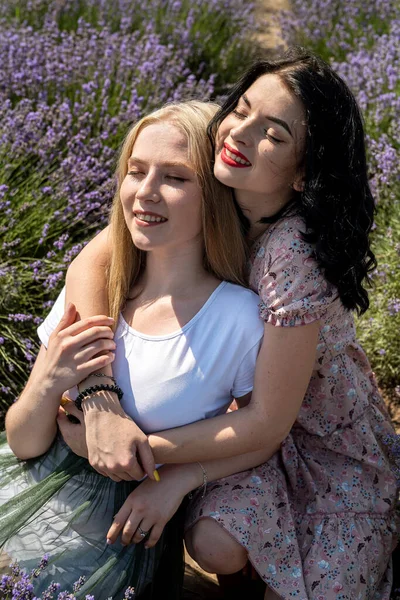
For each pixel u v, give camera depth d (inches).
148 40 207.3
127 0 233.6
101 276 89.8
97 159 152.6
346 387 89.7
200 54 229.5
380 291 137.6
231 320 81.7
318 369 88.0
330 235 79.4
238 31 254.4
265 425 81.0
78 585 76.7
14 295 122.6
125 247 87.4
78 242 139.7
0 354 121.3
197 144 82.0
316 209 78.8
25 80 170.6
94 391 81.5
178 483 81.7
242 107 79.9
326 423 90.9
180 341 81.9
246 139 79.0
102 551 81.2
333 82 79.5
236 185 80.6
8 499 86.4
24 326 124.4
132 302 87.4
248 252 87.4
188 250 84.7
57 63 175.5
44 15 222.8
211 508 81.7
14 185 142.3
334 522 86.8
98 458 79.9
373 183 150.0
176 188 81.2
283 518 84.9
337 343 87.2
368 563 86.3
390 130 168.1
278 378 80.4
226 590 95.6
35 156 149.1
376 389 97.4
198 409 82.4
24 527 82.3
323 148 78.7
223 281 85.2
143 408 82.3
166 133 82.1
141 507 80.1
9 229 132.7
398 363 131.3
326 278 80.0
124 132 159.2
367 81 189.9
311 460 90.3
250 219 85.9
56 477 85.1
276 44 264.8
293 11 271.6
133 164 83.1
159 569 87.3
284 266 79.7
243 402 85.4
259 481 84.6
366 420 91.7
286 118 77.5
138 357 83.2
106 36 204.7
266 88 78.2
